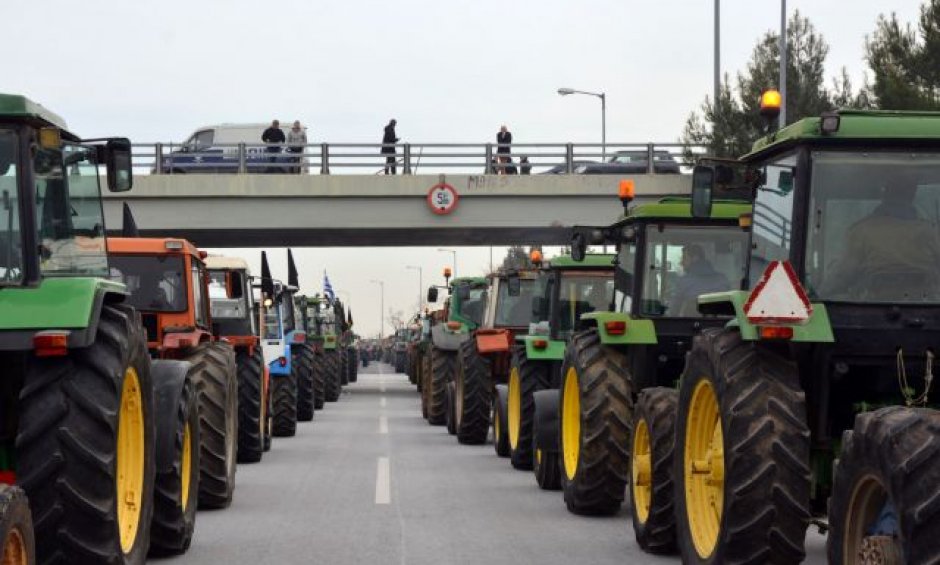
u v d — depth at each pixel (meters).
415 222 47.22
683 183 46.81
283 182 46.59
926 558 6.89
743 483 9.01
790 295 9.01
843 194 9.53
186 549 11.91
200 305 15.98
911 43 36.75
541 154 47.28
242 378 20.39
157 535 11.41
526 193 46.94
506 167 48.09
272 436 26.47
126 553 9.34
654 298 14.25
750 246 10.48
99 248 10.35
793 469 8.98
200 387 14.66
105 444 8.58
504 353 24.22
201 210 46.66
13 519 6.82
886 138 9.46
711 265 14.27
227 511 14.74
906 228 9.48
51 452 8.47
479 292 30.83
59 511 8.47
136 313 9.73
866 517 7.68
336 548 12.16
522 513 14.62
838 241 9.52
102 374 8.67
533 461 17.91
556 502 15.59
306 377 31.50
